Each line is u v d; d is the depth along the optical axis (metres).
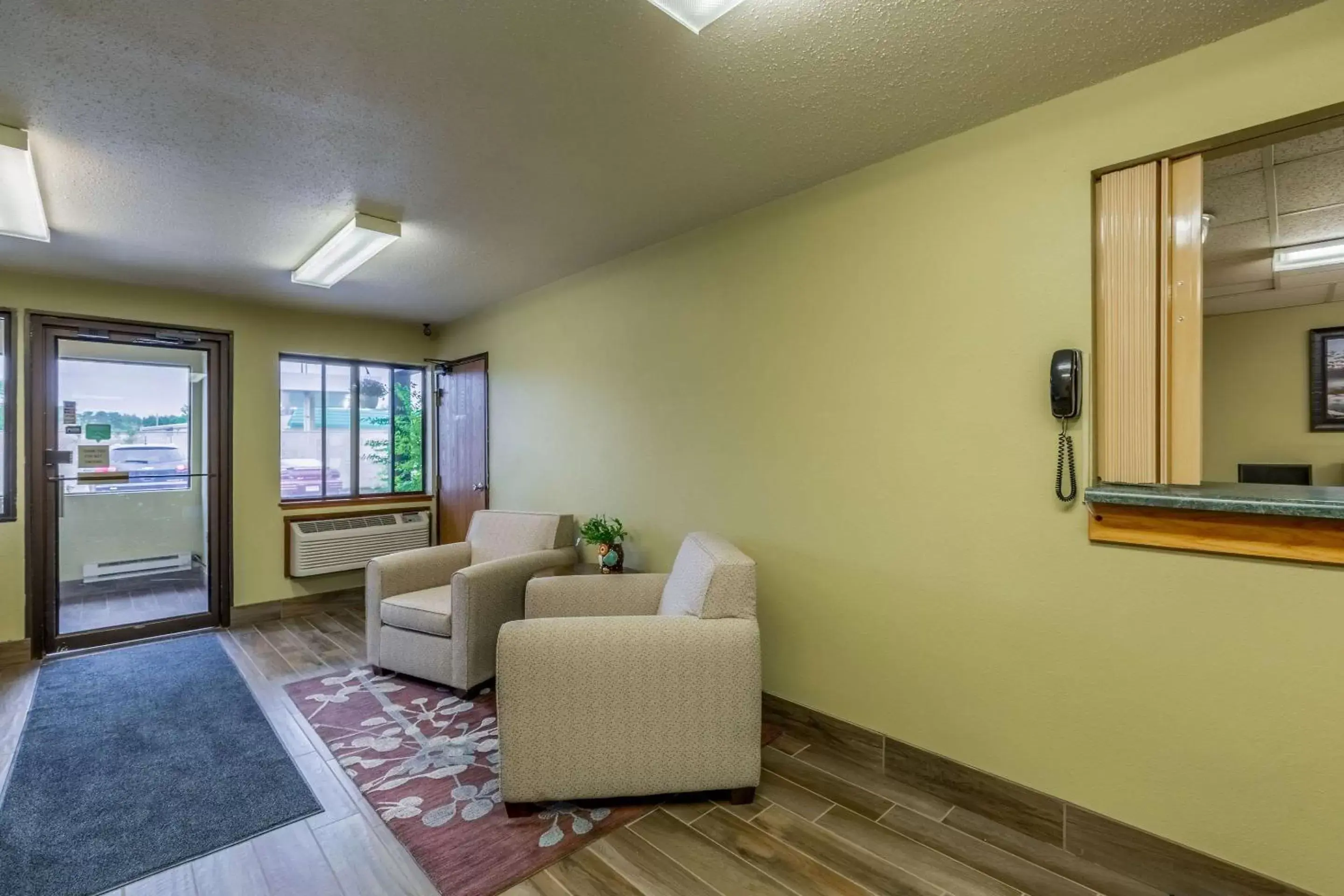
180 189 2.45
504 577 3.08
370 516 4.88
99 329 3.75
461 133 2.05
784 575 2.60
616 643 1.99
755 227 2.71
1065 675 1.85
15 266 3.41
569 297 3.79
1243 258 2.93
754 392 2.73
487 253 3.34
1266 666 1.54
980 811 2.01
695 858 1.78
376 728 2.63
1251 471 3.24
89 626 3.74
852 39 1.57
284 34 1.54
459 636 2.92
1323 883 1.47
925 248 2.16
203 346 4.14
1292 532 1.49
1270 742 1.54
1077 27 1.53
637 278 3.32
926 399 2.16
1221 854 1.60
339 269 3.36
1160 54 1.65
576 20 1.49
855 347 2.36
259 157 2.20
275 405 4.44
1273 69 1.53
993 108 1.92
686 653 2.01
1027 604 1.93
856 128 2.03
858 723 2.34
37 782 2.20
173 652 3.65
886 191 2.26
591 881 1.69
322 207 2.65
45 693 3.02
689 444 3.04
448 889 1.66
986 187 2.01
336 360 4.84
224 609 4.19
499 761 2.10
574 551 3.57
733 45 1.59
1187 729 1.65
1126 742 1.74
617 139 2.10
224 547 4.21
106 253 3.22
